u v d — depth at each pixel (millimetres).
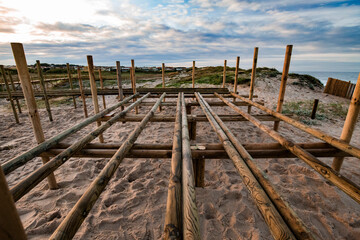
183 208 1306
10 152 4441
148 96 6934
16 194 1609
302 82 16328
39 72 6762
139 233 2080
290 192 2676
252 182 1583
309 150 2475
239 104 5973
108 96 13656
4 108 9898
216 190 2719
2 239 483
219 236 2008
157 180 3066
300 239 1114
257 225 2135
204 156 2402
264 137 4980
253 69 6008
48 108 7176
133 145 2580
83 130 5887
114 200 2594
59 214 2387
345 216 2258
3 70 6637
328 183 2867
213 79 17547
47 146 2404
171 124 6129
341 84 12875
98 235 2049
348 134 2461
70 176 3186
